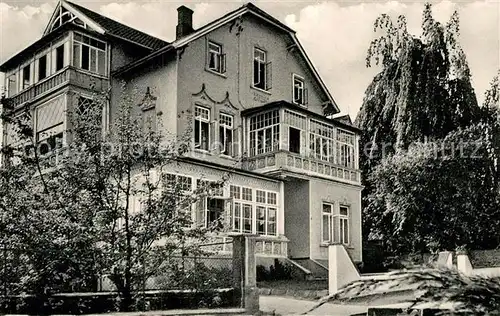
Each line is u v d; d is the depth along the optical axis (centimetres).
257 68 2839
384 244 2992
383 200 2927
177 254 1252
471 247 2792
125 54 2688
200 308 1188
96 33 2552
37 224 1084
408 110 3044
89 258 1095
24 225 1075
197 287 1194
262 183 2359
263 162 2455
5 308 1026
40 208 1118
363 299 374
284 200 2586
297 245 2503
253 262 1246
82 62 2528
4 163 1206
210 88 2559
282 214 2419
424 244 2773
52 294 1061
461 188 2738
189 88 2467
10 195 1119
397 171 2788
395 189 2792
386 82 3225
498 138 2900
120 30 2755
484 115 3030
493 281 272
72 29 2475
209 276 1218
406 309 311
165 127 2433
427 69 3064
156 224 1154
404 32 3159
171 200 1180
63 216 1120
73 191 1144
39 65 2692
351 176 2748
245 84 2731
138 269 1131
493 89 3064
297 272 2347
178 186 1221
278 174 2389
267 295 1723
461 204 2731
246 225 2250
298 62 3062
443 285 276
